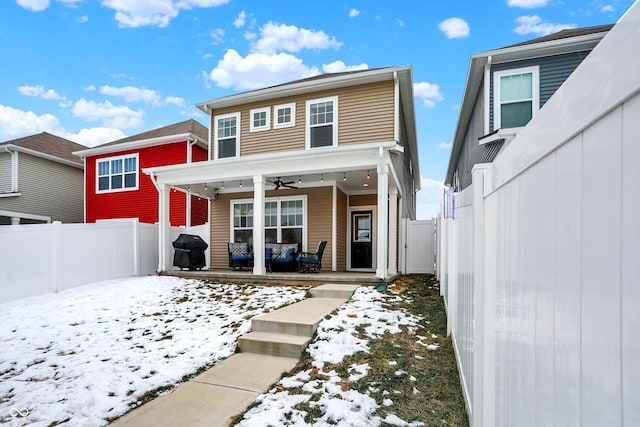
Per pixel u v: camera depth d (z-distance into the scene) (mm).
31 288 6488
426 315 4414
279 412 2379
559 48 7148
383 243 6566
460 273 2734
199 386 2830
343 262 9656
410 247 9070
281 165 7328
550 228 872
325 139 9039
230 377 2992
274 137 9578
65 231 7047
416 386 2678
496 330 1512
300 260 8305
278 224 9523
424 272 8922
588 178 670
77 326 4602
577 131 709
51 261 6781
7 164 13297
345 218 10008
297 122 9344
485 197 1756
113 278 7922
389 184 8359
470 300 2117
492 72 7777
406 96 9242
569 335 760
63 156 14750
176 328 4383
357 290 5773
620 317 565
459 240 2816
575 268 729
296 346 3430
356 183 9398
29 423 2383
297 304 4961
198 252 8773
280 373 3066
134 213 12438
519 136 1136
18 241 6406
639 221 515
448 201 3656
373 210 10039
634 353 527
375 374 2867
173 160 11891
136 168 12492
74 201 15242
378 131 8539
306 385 2752
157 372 3145
